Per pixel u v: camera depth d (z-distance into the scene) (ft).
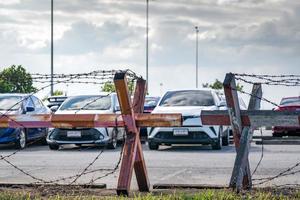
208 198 23.80
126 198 24.73
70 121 27.45
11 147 67.51
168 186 28.22
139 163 27.27
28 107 66.18
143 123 26.99
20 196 24.99
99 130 61.87
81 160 48.96
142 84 28.04
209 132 59.00
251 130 26.37
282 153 53.83
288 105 76.33
